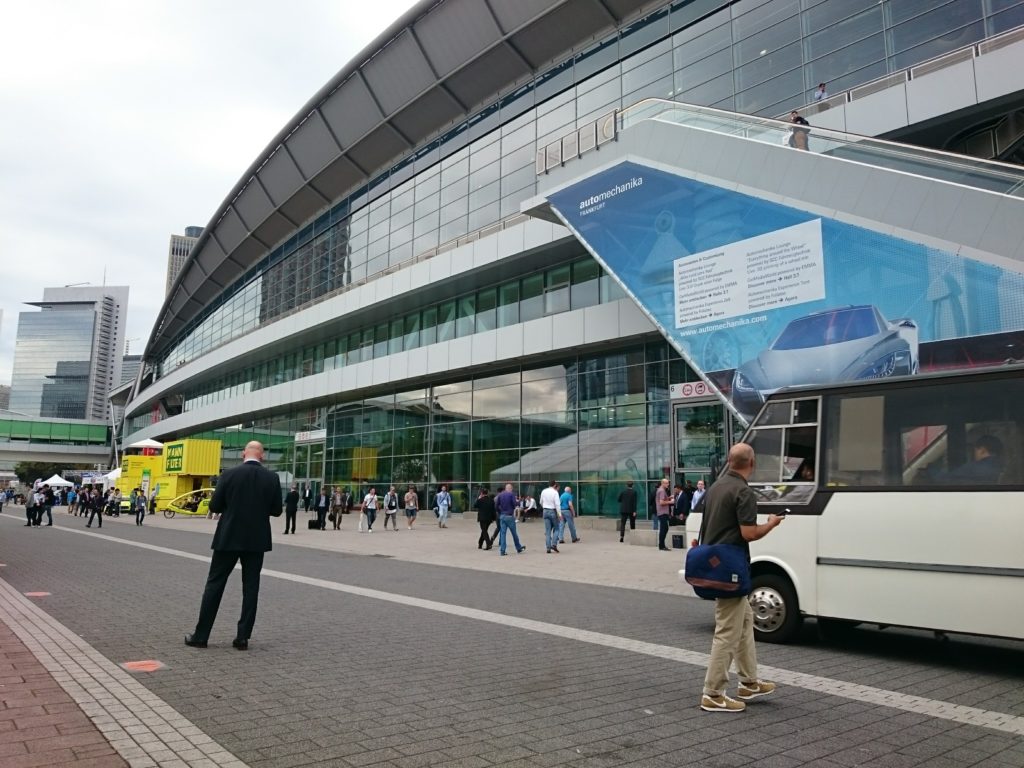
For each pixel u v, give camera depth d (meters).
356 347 43.19
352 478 42.03
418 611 9.29
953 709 5.28
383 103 37.56
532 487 30.41
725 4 25.03
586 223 21.77
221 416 56.06
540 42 30.94
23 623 7.87
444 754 4.10
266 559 16.59
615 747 4.28
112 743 4.11
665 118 19.94
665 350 26.20
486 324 33.62
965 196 13.50
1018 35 17.47
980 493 6.74
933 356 13.58
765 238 16.84
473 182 34.44
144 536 23.81
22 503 74.19
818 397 7.97
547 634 7.85
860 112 19.83
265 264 53.97
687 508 21.31
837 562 7.46
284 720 4.66
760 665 6.72
